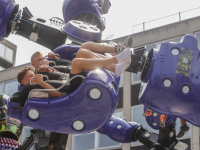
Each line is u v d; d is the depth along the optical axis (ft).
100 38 20.45
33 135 18.76
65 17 23.15
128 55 15.74
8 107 17.60
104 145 51.13
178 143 19.66
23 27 20.92
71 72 15.88
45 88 16.06
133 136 21.29
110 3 24.80
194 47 17.16
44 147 17.97
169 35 53.01
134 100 52.13
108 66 16.60
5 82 66.08
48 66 17.48
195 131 44.57
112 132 21.45
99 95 15.56
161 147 19.58
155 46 53.67
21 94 16.51
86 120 16.05
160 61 16.97
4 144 18.80
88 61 15.65
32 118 16.10
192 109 16.99
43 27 20.80
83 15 22.89
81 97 15.56
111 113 16.06
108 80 15.92
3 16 19.13
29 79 17.76
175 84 16.70
